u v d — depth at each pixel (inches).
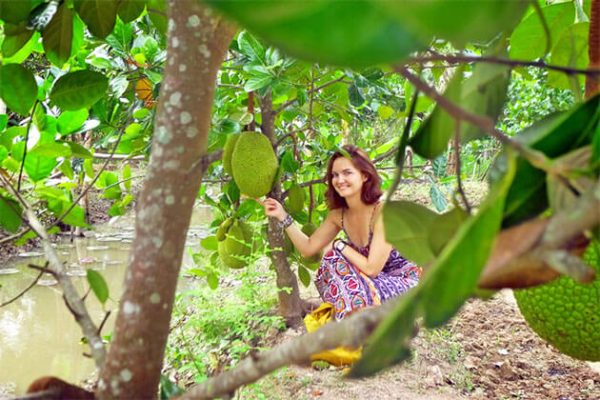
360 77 98.2
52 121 66.1
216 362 110.9
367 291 112.9
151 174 31.9
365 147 163.2
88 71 49.0
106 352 33.1
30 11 44.9
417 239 28.5
